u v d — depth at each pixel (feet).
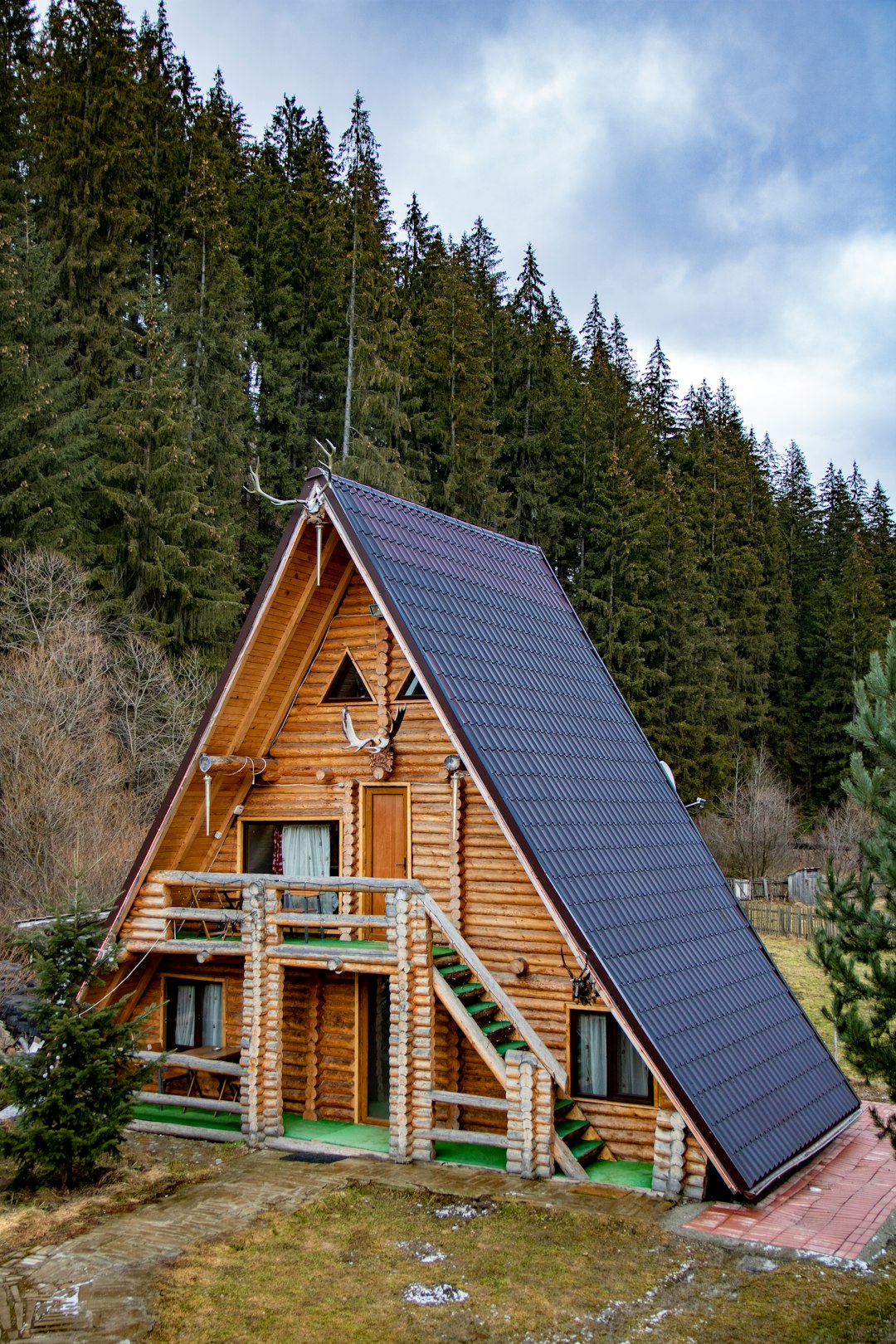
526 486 172.96
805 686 229.04
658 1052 42.34
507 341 183.42
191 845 58.23
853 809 156.76
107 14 132.87
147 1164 48.16
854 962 36.19
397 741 55.11
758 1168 42.45
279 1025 50.93
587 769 55.42
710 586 208.64
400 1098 47.06
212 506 126.72
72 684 98.89
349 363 139.95
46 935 48.44
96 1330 32.42
